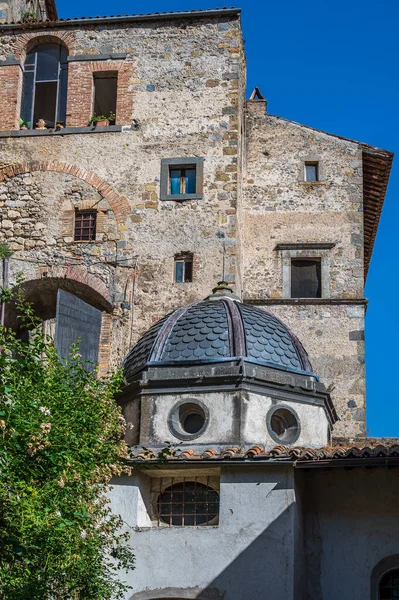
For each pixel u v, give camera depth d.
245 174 35.34
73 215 32.84
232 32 34.00
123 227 32.50
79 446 19.03
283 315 33.75
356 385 32.81
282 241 34.62
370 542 22.64
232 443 23.72
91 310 30.22
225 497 22.28
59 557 18.03
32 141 33.66
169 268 32.00
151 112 33.50
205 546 22.08
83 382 20.34
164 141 33.19
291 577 21.52
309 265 34.59
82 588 18.95
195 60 33.88
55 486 18.06
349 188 34.97
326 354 33.22
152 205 32.59
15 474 17.67
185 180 33.03
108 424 20.38
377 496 22.88
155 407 24.45
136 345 26.66
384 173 35.41
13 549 16.89
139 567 22.20
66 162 33.34
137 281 31.92
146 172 32.94
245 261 34.50
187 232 32.25
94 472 19.34
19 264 32.50
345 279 34.12
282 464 22.06
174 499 23.30
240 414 23.91
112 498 22.73
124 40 34.31
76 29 34.53
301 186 35.06
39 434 17.59
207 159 32.88
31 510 17.09
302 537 22.62
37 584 17.25
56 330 28.23
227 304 26.45
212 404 24.17
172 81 33.75
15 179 33.38
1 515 17.17
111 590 20.31
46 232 32.75
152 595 21.97
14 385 17.92
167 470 22.81
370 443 29.47
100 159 33.25
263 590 21.55
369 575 22.47
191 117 33.34
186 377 24.41
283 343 25.80
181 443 23.91
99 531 19.81
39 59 34.84
